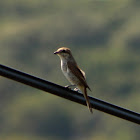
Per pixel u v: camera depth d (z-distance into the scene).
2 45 42.81
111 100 36.34
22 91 37.62
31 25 45.44
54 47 43.06
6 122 36.69
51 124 34.81
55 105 35.09
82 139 32.94
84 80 9.77
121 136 32.31
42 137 35.25
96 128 33.34
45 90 7.57
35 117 35.78
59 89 7.62
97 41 43.19
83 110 34.19
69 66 9.93
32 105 36.44
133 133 32.44
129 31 42.81
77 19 45.88
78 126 33.88
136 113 7.64
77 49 42.91
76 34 44.53
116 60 40.19
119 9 46.59
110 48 41.56
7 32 44.62
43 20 46.06
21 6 49.09
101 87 38.16
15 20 47.06
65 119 34.91
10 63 42.28
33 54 42.25
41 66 40.53
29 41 42.56
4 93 38.38
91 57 41.25
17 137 35.53
